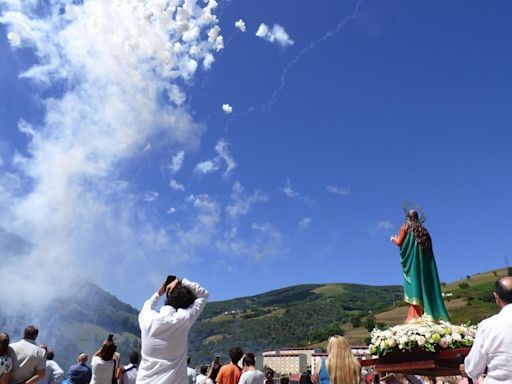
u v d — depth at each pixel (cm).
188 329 573
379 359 1080
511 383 576
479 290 15162
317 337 16075
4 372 885
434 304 1272
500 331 593
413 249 1303
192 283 607
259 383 1159
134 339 11812
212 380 1329
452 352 956
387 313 15975
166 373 550
